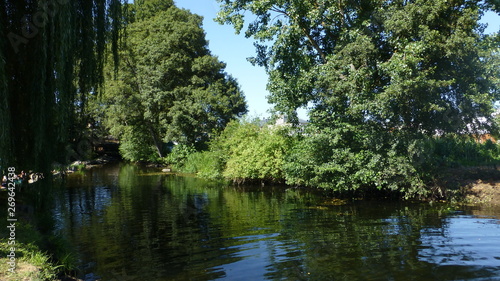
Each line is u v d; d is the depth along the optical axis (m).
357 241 7.87
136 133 34.12
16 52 7.32
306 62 15.30
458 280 5.51
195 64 30.48
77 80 8.91
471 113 12.66
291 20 15.21
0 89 6.26
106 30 9.27
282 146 18.12
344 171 13.05
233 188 17.94
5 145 6.40
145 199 14.30
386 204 12.81
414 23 12.12
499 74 12.32
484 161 17.22
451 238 7.92
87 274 6.00
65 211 11.70
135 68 32.28
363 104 12.56
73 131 9.44
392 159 12.66
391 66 11.80
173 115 28.88
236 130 21.41
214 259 6.76
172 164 30.16
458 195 12.92
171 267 6.33
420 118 13.05
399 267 6.14
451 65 12.71
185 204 13.12
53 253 6.26
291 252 7.13
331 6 13.91
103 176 23.72
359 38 12.78
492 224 9.20
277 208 12.23
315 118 14.36
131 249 7.48
